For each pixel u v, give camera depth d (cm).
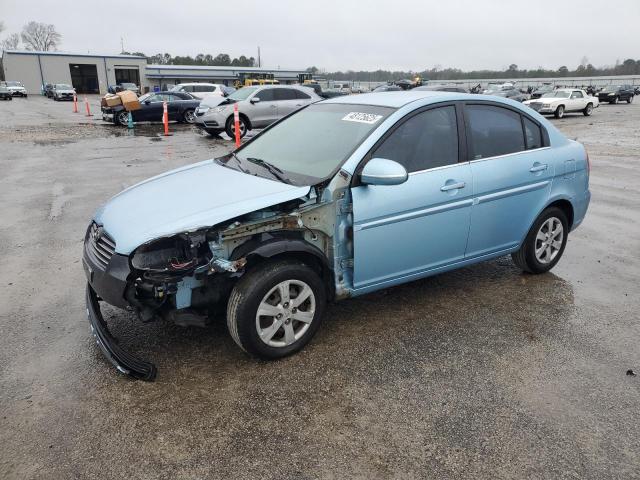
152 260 297
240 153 430
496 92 3503
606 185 902
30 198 773
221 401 291
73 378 312
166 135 1775
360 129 366
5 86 5188
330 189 326
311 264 345
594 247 563
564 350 348
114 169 1042
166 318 313
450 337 364
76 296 428
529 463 247
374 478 237
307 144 386
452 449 256
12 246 551
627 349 350
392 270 364
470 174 385
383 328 376
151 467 243
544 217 453
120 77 6925
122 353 314
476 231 400
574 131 1948
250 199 314
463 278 470
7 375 314
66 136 1700
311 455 251
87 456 249
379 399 294
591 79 8444
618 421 277
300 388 304
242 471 241
